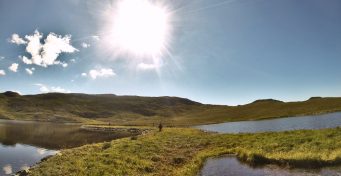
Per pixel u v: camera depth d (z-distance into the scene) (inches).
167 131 2647.6
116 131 3796.8
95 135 3129.9
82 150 1392.7
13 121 7426.2
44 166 1062.4
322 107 4276.6
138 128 3784.5
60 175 927.0
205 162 1235.9
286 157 1069.1
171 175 1003.9
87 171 962.1
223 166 1131.3
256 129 2721.5
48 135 3159.5
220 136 2011.6
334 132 1390.3
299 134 1536.7
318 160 986.1
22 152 1836.9
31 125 5487.2
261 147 1327.5
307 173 904.9
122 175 944.9
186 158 1312.7
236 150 1371.8
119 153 1269.7
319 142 1210.0
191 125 4434.1
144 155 1289.4
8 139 2701.8
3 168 1328.7
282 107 5270.7
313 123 2588.6
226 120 4869.6
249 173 991.0
